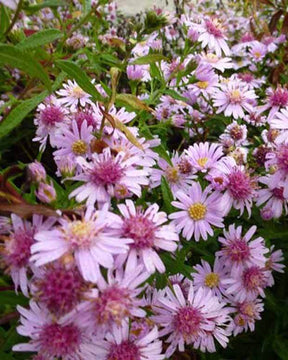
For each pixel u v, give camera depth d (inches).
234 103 6.6
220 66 6.5
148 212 3.4
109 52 6.8
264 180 5.1
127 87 8.5
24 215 3.0
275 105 6.1
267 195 5.3
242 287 4.9
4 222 3.3
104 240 3.0
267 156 5.3
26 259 3.1
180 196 4.7
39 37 3.7
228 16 13.5
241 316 5.0
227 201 4.7
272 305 5.6
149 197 5.6
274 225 5.5
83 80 3.9
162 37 9.8
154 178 5.2
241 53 10.0
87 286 2.9
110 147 4.2
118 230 3.2
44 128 5.2
